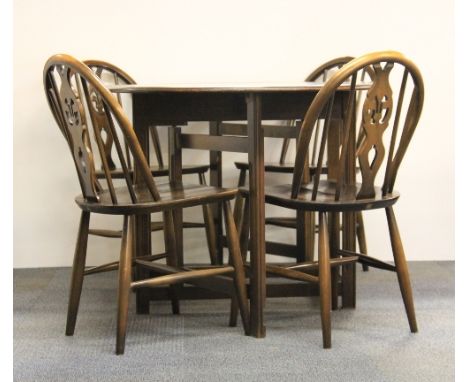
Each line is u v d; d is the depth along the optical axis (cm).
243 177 307
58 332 235
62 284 298
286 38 323
